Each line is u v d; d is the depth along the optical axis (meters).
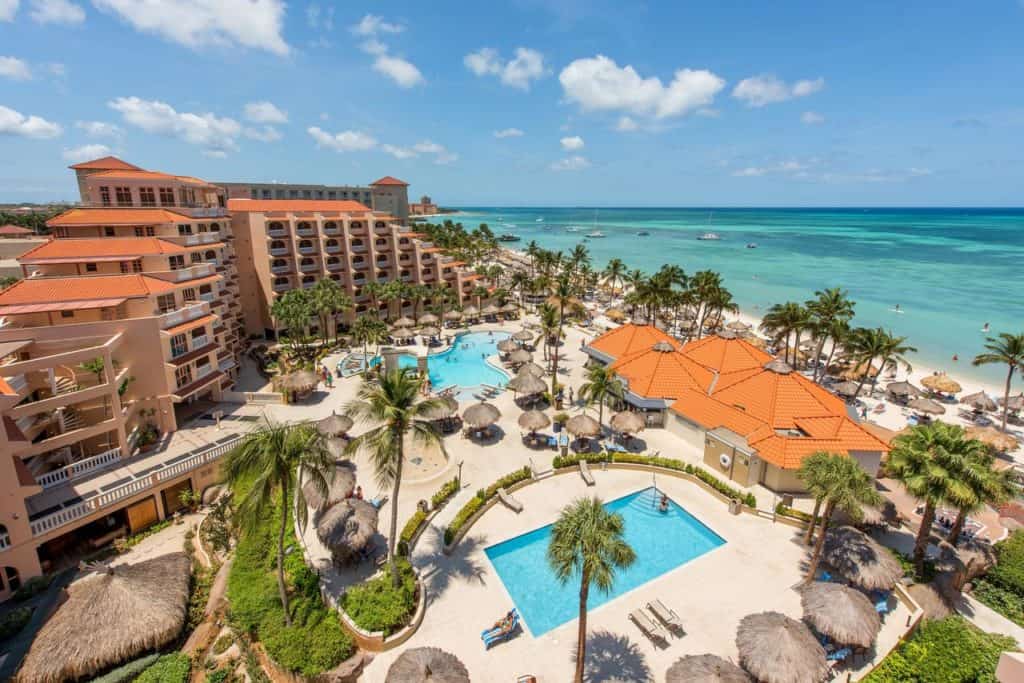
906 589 25.80
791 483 34.62
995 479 24.03
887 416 51.91
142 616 22.45
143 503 31.09
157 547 29.89
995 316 93.25
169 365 37.78
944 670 20.30
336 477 31.05
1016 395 55.50
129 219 50.34
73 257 42.09
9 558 25.69
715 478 35.19
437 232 163.38
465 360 66.81
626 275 99.19
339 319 79.50
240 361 63.12
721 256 185.12
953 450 25.22
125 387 34.25
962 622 23.42
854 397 55.75
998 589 26.70
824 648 21.81
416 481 35.22
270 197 126.50
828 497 24.28
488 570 26.89
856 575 23.89
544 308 59.38
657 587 25.92
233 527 23.42
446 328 81.81
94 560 28.45
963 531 31.16
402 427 24.14
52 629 21.77
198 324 41.62
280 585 22.67
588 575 18.58
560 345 72.50
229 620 24.05
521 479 34.75
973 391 60.44
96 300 35.97
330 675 20.33
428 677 18.59
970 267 151.38
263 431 22.77
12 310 33.28
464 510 30.45
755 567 27.41
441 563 27.34
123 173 59.50
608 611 24.34
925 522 26.16
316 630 22.34
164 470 31.58
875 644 22.84
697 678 18.80
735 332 75.50
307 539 29.09
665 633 22.41
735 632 23.12
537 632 23.25
